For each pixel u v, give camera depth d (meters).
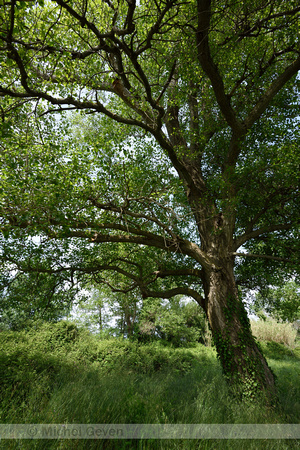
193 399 5.98
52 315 10.26
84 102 6.26
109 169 7.61
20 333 11.73
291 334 25.81
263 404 6.17
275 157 7.82
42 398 4.97
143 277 10.36
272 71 9.33
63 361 8.67
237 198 8.06
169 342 22.14
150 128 7.46
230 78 9.38
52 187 6.57
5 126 4.91
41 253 8.72
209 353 18.39
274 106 9.98
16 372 6.18
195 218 10.50
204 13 5.40
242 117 10.43
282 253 9.97
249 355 7.27
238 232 11.67
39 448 3.38
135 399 5.05
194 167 10.44
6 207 5.95
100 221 8.42
